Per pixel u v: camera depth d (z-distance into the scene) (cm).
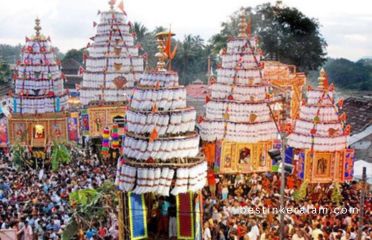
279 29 7650
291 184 3419
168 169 2106
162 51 2280
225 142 3619
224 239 2347
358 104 5250
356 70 7844
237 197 3189
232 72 3922
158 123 2145
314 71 8144
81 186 3059
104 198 2545
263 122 3688
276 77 4450
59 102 4775
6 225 2319
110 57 4941
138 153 2134
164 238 2150
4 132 4484
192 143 2175
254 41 4006
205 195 3138
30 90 4753
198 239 2172
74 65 9675
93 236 2334
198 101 5794
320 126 3362
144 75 2283
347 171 3372
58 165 3862
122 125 4675
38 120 4484
